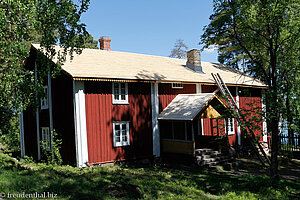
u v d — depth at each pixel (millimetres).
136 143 15516
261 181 11867
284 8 12125
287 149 18031
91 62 15969
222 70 24672
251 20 13203
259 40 13219
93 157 13641
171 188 9438
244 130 12820
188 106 16094
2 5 11742
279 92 11680
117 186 8547
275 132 12141
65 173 10922
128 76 14930
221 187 10617
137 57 20672
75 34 12945
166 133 16641
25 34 12242
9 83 12102
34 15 11898
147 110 16250
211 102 16109
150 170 13297
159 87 17188
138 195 7859
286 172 15539
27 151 19047
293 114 10898
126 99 15297
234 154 18578
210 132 19328
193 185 10750
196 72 21031
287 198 9758
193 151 14898
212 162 15578
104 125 14227
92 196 7133
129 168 13617
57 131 15195
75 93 13328
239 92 21250
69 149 13984
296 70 13219
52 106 15805
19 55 11938
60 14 12070
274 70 12641
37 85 12453
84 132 13406
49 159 15438
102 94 14312
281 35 13070
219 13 14188
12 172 9086
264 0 12539
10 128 21734
